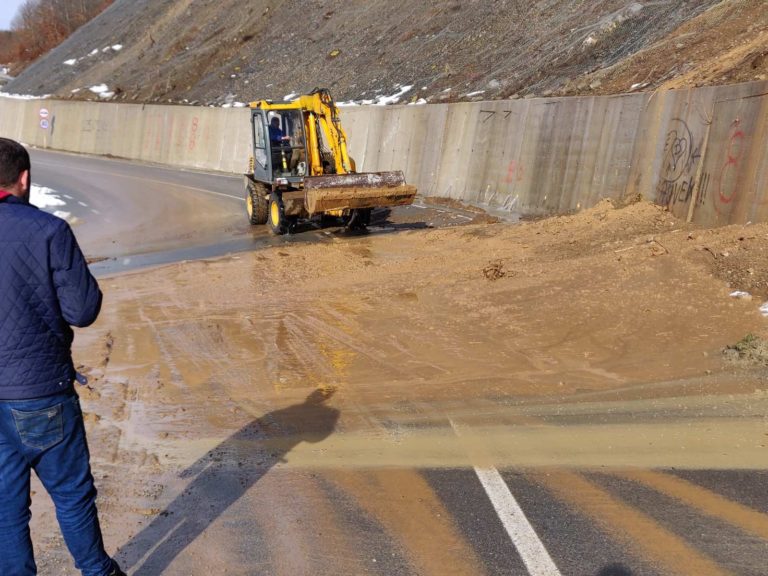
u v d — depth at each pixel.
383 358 6.67
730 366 5.83
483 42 26.53
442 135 21.53
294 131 15.17
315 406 5.45
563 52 21.25
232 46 42.56
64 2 68.12
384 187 13.96
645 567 3.24
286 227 15.09
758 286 7.33
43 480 2.86
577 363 6.26
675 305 7.39
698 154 10.93
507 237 12.57
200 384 6.09
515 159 17.83
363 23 35.41
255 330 7.88
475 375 6.06
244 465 4.41
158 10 52.53
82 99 44.84
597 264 9.10
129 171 31.98
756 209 9.26
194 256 13.58
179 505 3.92
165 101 40.34
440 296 8.84
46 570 3.31
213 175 30.80
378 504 3.88
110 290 10.63
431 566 3.30
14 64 68.75
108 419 5.27
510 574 3.22
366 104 27.19
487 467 4.30
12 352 2.61
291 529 3.65
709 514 3.67
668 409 5.08
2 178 2.71
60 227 2.69
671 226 10.80
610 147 13.92
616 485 4.02
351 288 9.80
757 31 14.25
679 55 15.59
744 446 4.43
